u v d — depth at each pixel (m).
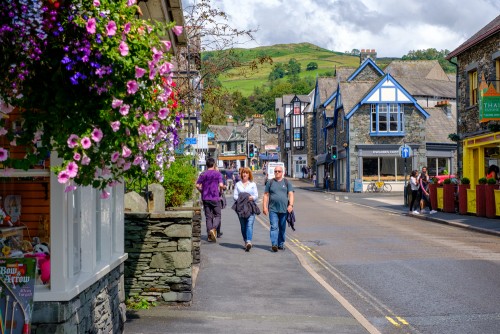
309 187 60.91
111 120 3.85
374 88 45.81
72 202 4.63
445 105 51.31
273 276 10.52
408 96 45.91
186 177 13.23
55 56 3.74
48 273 4.48
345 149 47.28
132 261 8.30
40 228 4.82
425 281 10.14
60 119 3.79
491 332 6.98
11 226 4.72
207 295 8.98
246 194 13.63
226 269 11.20
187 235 8.31
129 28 3.90
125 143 4.04
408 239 16.31
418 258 12.74
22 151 4.46
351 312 7.94
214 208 15.05
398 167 46.38
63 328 4.36
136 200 9.11
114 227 6.62
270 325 7.26
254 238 16.23
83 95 3.82
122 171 4.59
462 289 9.44
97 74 3.74
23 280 4.18
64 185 4.39
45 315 4.34
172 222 8.33
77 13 3.72
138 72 3.89
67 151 3.78
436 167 48.75
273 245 13.56
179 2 9.28
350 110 46.00
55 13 3.61
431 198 27.27
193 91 19.30
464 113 27.27
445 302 8.55
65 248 4.46
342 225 20.64
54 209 4.39
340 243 15.54
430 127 49.38
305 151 84.19
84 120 3.82
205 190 14.97
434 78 63.34
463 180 23.94
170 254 8.30
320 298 8.80
